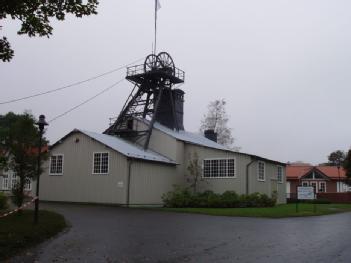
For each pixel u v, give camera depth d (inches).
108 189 1187.9
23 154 698.2
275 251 438.6
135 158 1181.7
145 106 1562.5
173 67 1583.4
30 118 711.7
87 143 1251.8
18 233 472.7
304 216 925.8
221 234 567.8
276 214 906.1
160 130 1435.8
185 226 658.2
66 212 866.8
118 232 568.1
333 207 1363.2
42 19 418.3
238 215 888.3
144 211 960.9
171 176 1354.6
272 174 1499.8
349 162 1994.3
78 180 1248.2
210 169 1373.0
